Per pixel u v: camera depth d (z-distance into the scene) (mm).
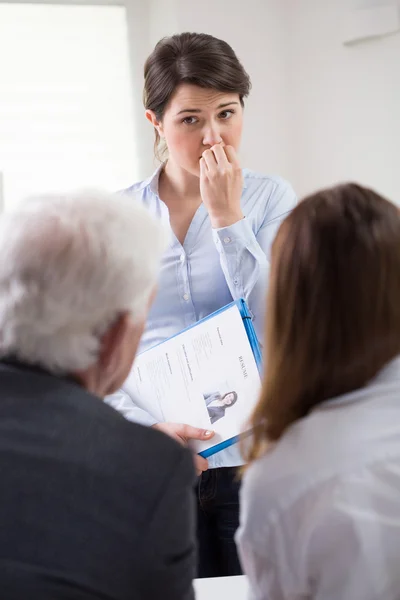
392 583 755
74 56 2445
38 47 2418
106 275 846
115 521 776
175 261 1665
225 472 1601
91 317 849
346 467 772
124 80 2480
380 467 765
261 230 1688
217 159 1557
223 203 1567
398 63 2418
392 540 754
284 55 2477
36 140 2438
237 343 1462
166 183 1724
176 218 1696
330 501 770
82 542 753
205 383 1469
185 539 828
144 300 898
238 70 1565
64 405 824
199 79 1519
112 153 2488
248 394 1434
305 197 855
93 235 853
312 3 2449
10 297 835
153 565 782
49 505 761
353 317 790
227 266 1586
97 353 873
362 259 785
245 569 870
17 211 881
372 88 2445
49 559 736
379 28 2383
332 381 814
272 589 834
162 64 1570
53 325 835
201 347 1485
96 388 917
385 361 809
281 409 840
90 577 742
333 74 2465
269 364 842
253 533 824
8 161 2424
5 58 2402
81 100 2459
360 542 755
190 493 850
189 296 1657
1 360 857
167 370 1506
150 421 1491
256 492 820
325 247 796
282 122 2498
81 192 923
